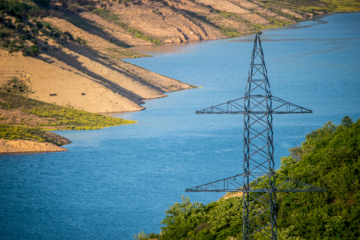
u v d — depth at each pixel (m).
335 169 101.38
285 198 96.81
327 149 111.44
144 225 128.38
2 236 123.75
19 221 133.38
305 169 106.31
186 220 100.81
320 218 89.81
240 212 93.50
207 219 98.75
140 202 145.62
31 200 149.12
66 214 138.25
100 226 129.12
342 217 89.44
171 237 97.00
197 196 148.38
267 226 89.12
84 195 153.88
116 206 143.00
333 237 86.75
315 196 95.12
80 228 126.81
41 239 122.38
